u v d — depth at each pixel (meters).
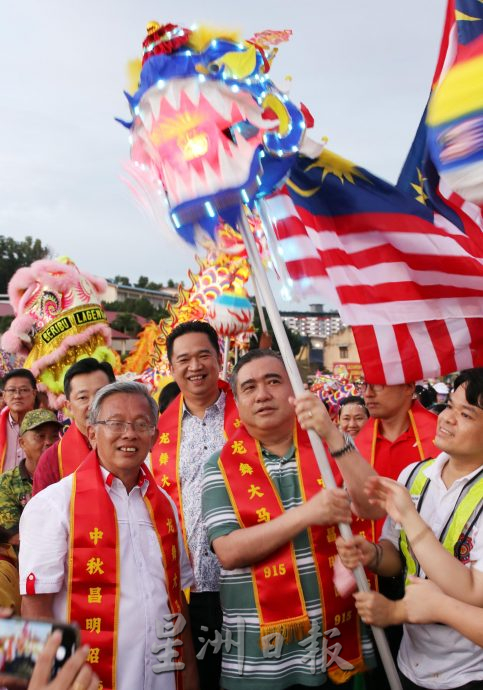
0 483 4.05
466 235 3.28
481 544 2.14
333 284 2.99
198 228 2.50
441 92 2.62
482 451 2.25
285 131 2.49
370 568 2.42
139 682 2.38
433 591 2.12
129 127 2.57
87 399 3.44
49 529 2.41
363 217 3.04
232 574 2.52
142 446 2.53
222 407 3.52
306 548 2.49
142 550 2.50
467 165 2.56
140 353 9.27
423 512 2.36
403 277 3.04
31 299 6.44
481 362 3.21
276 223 3.02
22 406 5.28
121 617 2.38
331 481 2.38
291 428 2.70
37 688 1.26
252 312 7.74
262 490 2.57
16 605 2.57
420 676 2.26
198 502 3.24
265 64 2.52
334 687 2.47
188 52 2.40
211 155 2.40
